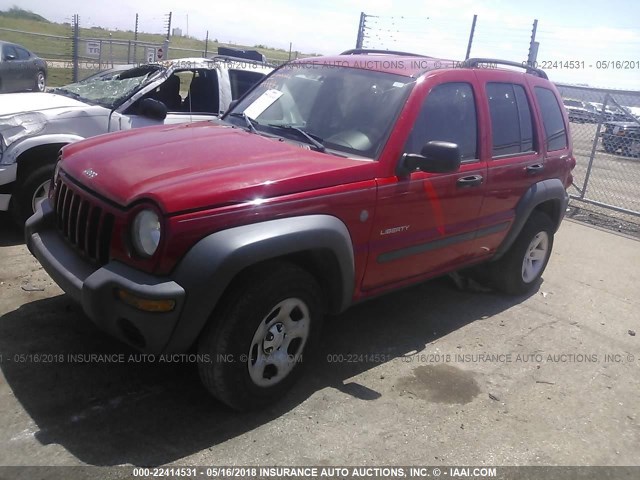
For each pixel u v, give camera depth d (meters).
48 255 3.48
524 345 4.65
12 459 2.85
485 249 4.89
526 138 5.10
